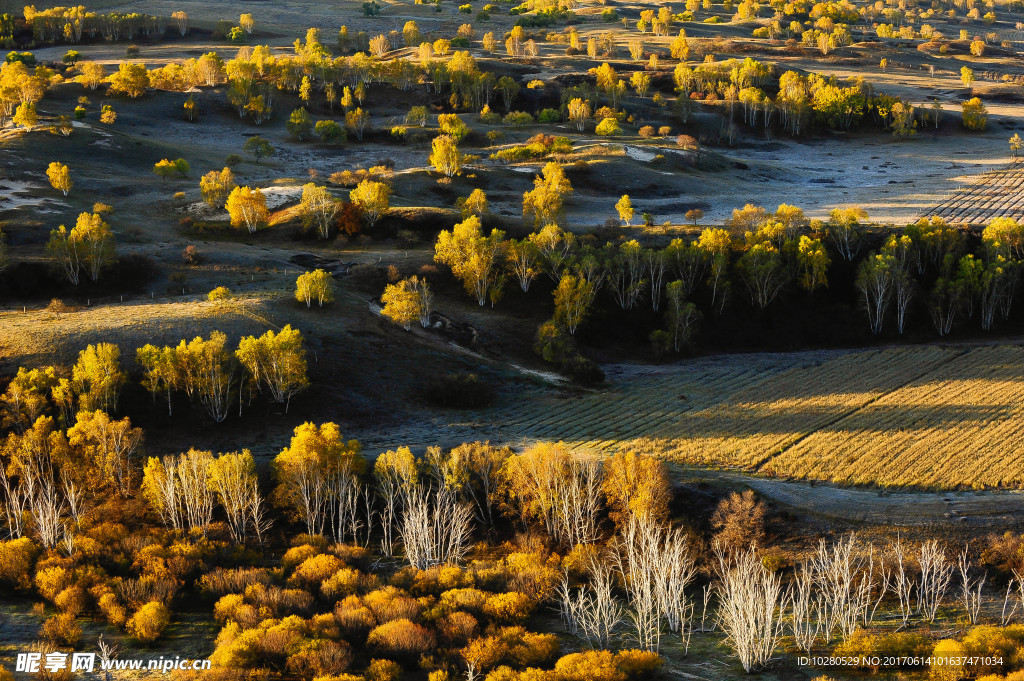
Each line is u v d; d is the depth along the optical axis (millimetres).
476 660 48688
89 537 62562
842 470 74125
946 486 70125
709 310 121000
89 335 91812
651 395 97625
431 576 59531
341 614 52906
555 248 123500
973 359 105125
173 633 52969
